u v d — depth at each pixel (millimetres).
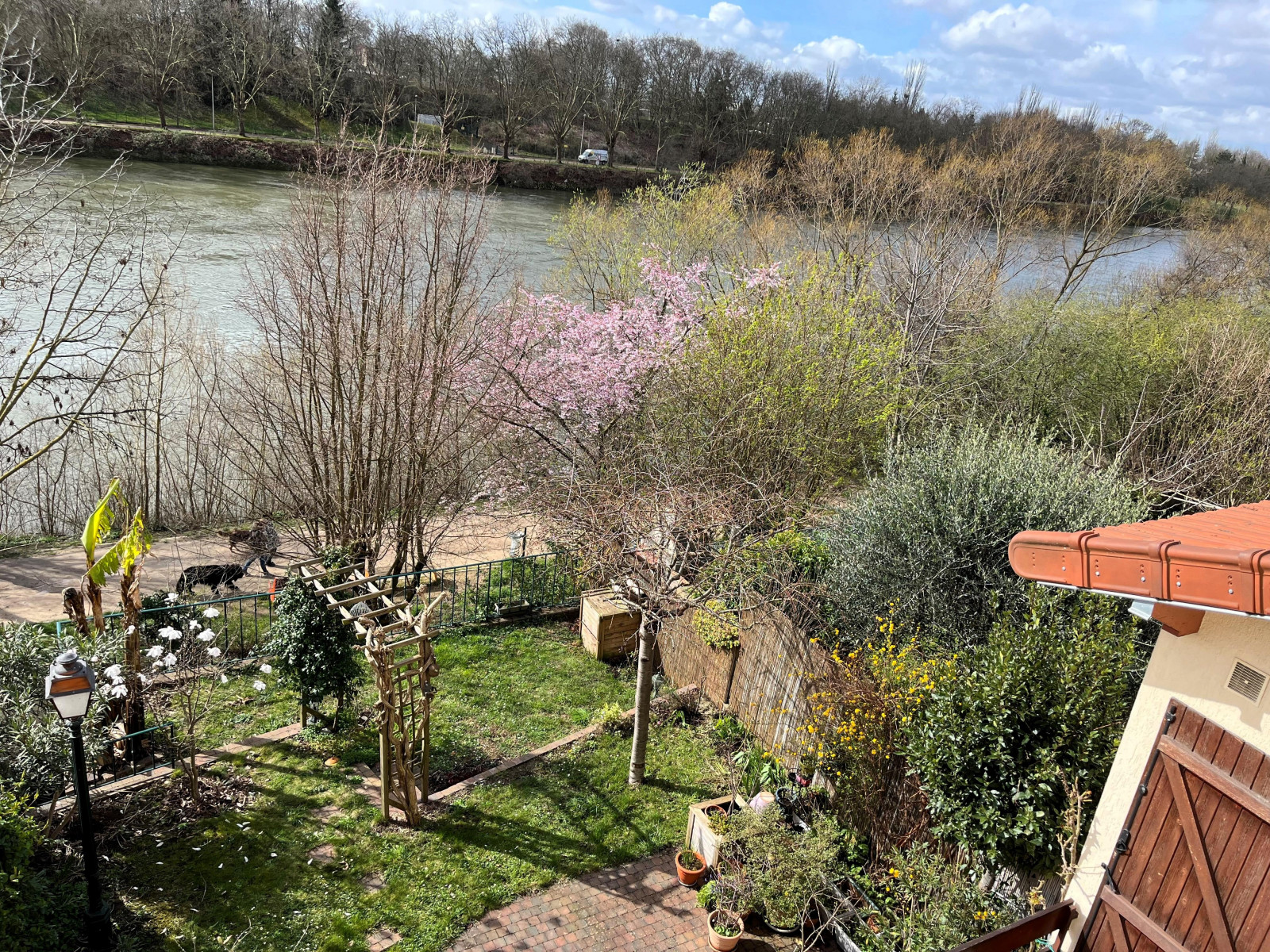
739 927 7656
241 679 11234
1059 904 5719
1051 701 6840
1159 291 24672
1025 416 17250
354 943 7305
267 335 14234
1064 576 4629
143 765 9203
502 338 14898
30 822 6645
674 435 13492
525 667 12078
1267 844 4492
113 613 10734
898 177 25281
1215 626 4781
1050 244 27156
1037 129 28125
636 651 12648
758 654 10164
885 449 12742
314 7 59219
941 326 18500
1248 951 4617
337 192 12398
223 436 17562
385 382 12984
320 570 10047
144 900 7477
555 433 15539
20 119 13797
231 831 8422
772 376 12992
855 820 8578
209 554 15812
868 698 8172
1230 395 15086
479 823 8898
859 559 10227
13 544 15945
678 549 10273
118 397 18000
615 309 15906
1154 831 5152
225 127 49688
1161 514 14203
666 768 10016
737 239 24469
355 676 10109
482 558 15875
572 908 7965
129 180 37406
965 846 7000
